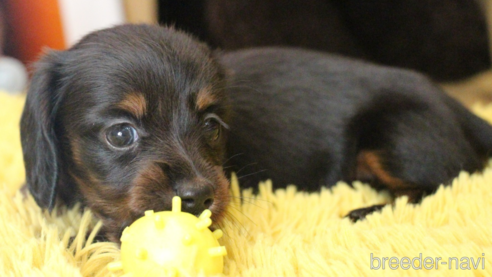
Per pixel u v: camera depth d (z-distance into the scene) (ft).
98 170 1.05
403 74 1.39
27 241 1.02
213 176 1.03
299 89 1.35
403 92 1.33
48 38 2.35
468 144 1.32
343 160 1.33
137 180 1.01
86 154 1.06
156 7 2.02
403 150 1.26
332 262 0.97
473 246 0.99
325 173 1.34
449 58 2.30
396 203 1.16
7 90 2.13
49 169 1.11
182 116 1.06
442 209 1.13
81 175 1.08
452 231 1.04
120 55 1.07
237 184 1.21
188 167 1.01
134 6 1.96
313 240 1.07
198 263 0.89
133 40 1.10
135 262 0.90
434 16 2.27
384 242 1.03
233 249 1.02
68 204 1.16
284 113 1.33
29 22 2.33
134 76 1.04
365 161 1.32
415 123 1.28
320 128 1.33
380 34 2.33
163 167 1.01
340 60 1.42
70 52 1.14
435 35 2.28
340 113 1.33
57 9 2.29
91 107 1.05
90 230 1.09
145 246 0.90
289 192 1.26
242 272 0.97
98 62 1.07
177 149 1.03
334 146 1.33
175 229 0.91
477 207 1.11
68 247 1.03
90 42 1.12
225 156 1.20
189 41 1.16
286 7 2.15
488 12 2.28
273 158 1.31
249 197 1.21
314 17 2.21
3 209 1.12
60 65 1.13
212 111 1.11
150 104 1.04
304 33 2.18
